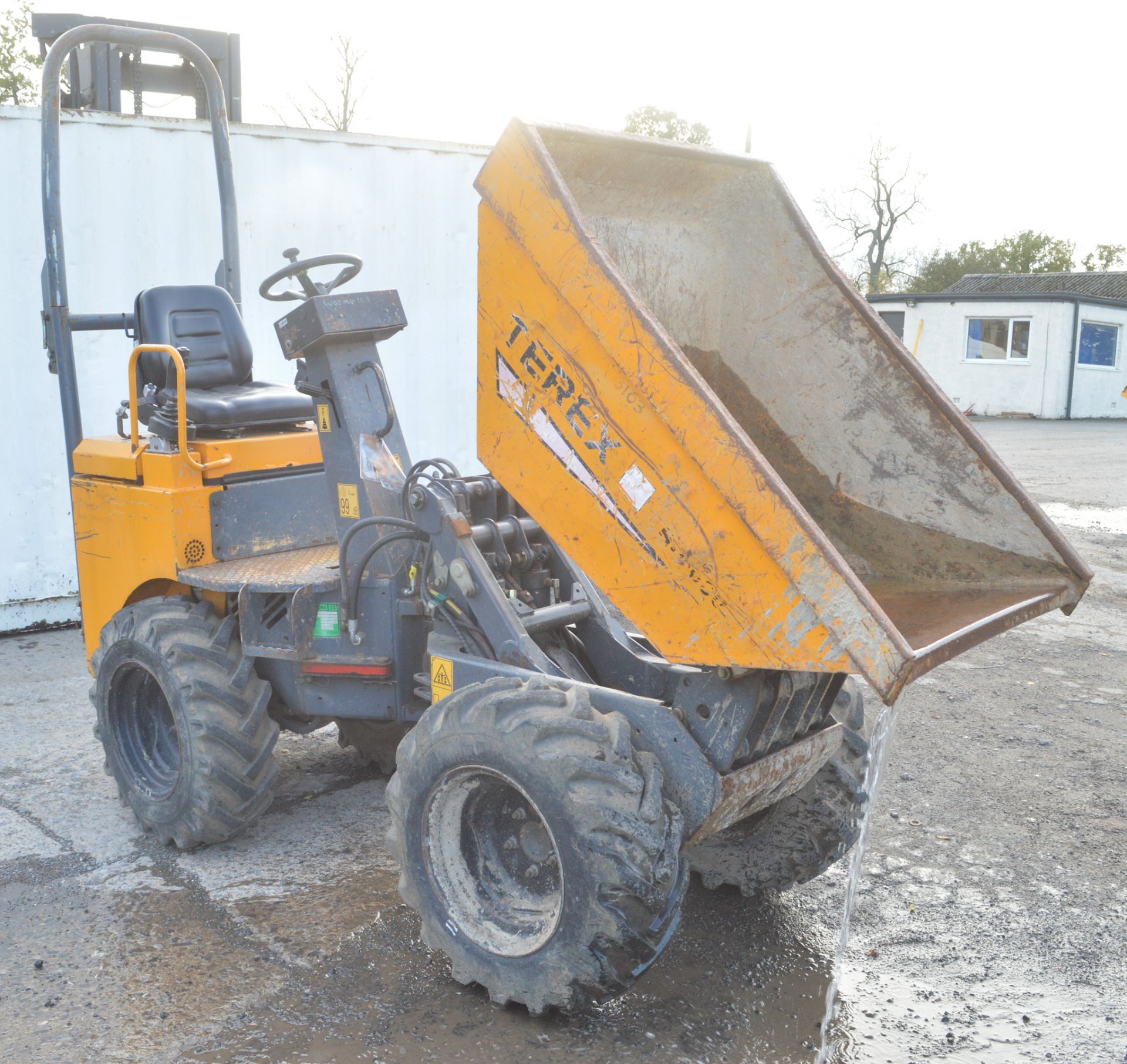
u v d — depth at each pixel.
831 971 3.07
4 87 33.66
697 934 3.26
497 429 2.86
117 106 8.13
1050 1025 2.85
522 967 2.65
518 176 2.64
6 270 6.34
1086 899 3.51
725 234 3.39
